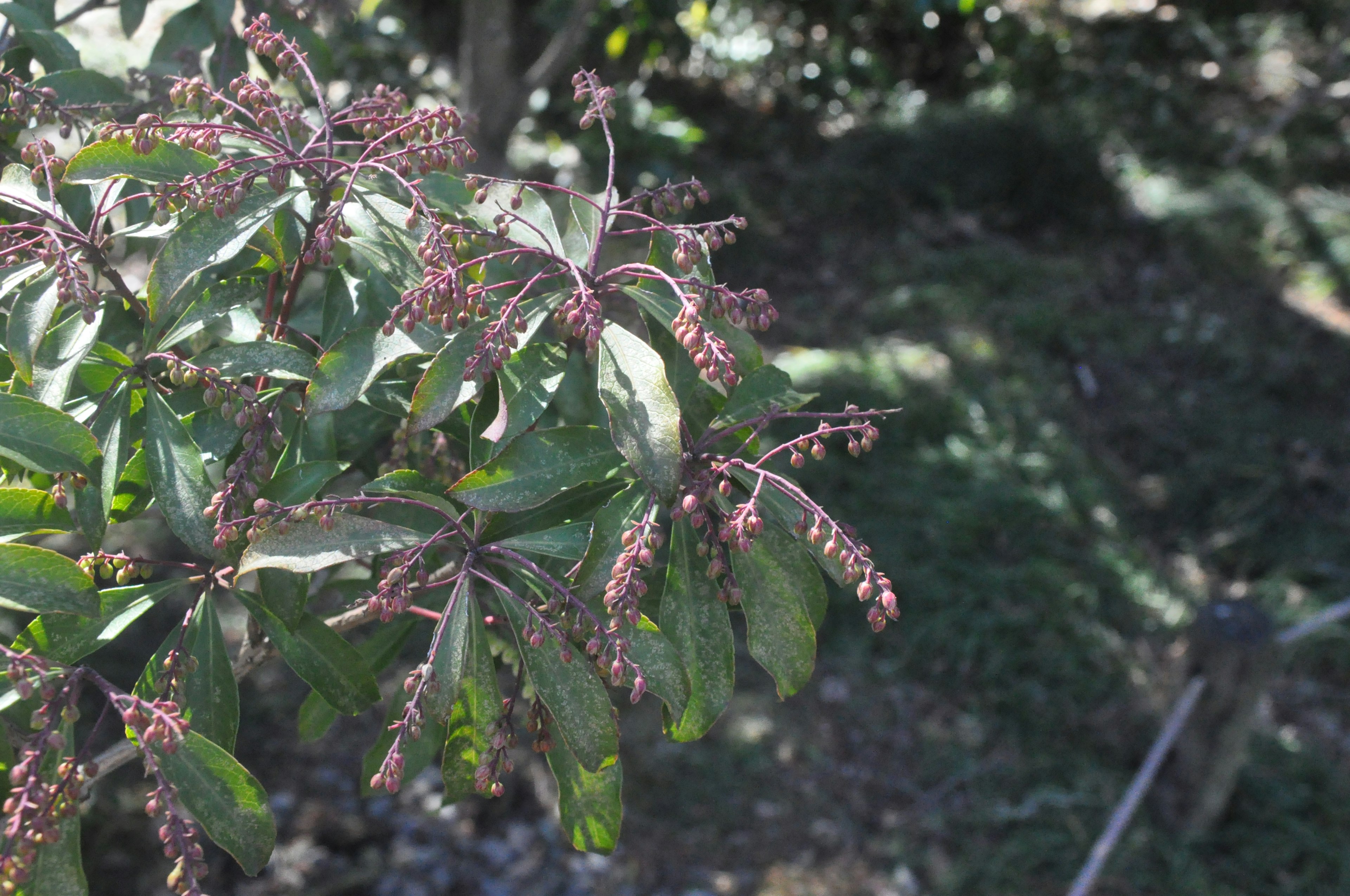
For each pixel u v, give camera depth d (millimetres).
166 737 960
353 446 1540
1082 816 4094
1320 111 9680
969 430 5852
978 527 5266
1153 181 8938
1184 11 11047
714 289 1083
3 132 1445
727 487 1074
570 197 1311
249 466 1144
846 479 5492
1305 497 5875
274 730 4332
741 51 9977
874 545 5133
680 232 1146
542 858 3990
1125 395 6637
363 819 4055
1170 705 3969
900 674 4766
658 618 1267
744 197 8242
